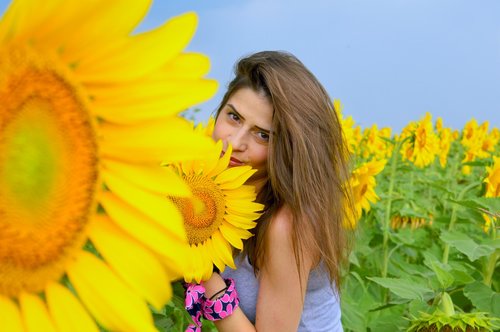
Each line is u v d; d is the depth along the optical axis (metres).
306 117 2.44
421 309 3.42
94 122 1.02
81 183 1.03
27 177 0.99
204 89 0.99
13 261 0.99
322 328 2.83
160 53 0.96
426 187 9.69
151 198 1.04
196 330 2.44
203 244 2.32
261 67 2.41
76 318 1.01
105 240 1.05
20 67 0.94
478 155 12.18
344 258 2.96
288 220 2.47
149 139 1.01
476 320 2.97
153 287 1.04
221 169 2.32
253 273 2.65
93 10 0.92
